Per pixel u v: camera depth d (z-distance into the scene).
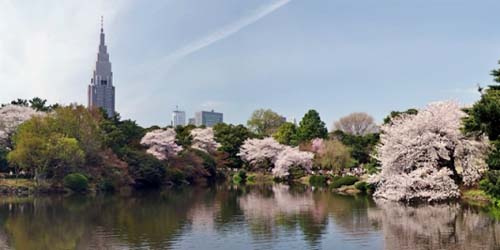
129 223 26.30
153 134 67.50
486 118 21.70
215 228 24.27
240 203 36.69
